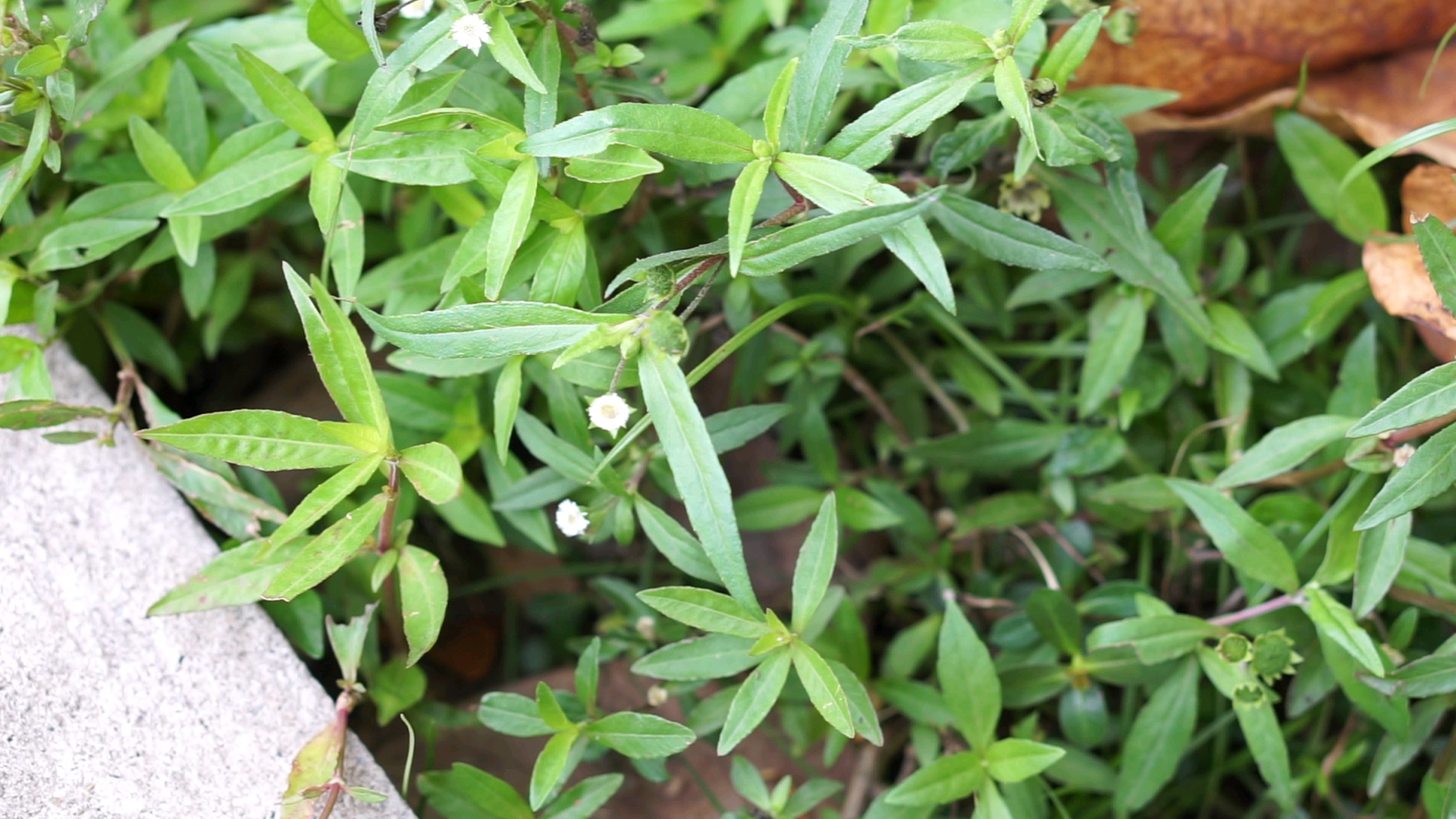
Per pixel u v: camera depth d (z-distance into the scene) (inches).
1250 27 26.9
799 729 27.3
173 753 25.0
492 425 27.3
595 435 26.1
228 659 25.5
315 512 23.8
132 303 29.6
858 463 30.4
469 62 25.6
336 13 24.9
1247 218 30.2
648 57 29.0
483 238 24.7
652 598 24.2
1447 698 26.0
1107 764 27.3
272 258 29.5
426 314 23.3
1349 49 27.1
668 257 23.5
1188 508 27.8
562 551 29.8
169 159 26.3
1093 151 24.7
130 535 25.8
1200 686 28.7
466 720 27.3
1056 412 29.6
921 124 23.7
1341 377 26.5
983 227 24.8
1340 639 25.0
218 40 27.1
